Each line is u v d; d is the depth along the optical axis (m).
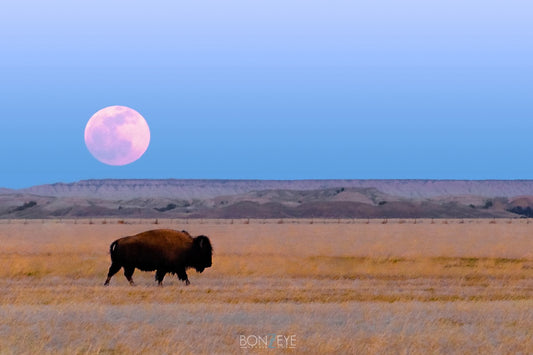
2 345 44.72
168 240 81.62
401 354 43.94
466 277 90.69
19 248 128.12
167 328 50.47
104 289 74.62
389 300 69.19
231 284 81.44
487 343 47.38
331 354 43.75
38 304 63.53
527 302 65.00
